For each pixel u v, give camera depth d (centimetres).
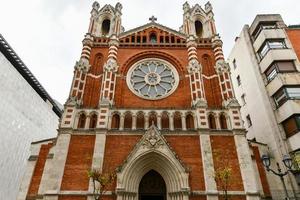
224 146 2603
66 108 2781
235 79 4553
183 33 3766
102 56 3444
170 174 2452
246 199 2297
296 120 2916
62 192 2292
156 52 3500
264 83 3503
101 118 2736
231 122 2741
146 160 2519
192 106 2905
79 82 3045
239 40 4372
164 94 3116
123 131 2666
